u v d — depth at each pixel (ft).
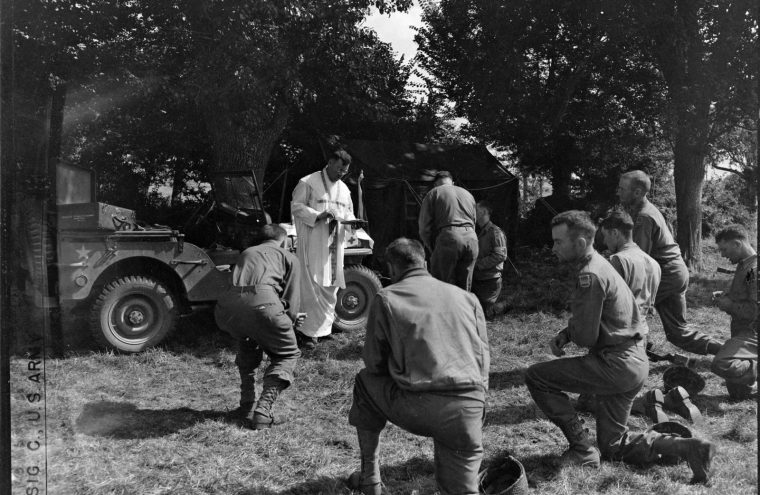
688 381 15.89
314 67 38.93
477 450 9.27
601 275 11.29
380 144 39.99
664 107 45.37
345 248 24.61
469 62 53.26
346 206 22.53
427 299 9.55
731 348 15.14
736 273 15.28
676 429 12.28
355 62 40.63
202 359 20.33
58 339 19.63
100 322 19.85
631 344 11.53
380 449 13.15
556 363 11.74
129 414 14.97
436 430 9.09
